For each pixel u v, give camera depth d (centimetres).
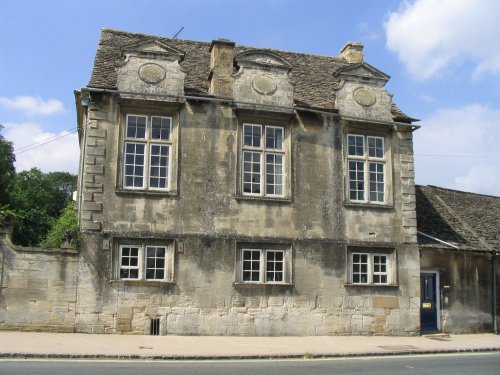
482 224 2381
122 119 1775
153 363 1239
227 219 1809
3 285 1600
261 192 1872
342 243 1908
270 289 1811
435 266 2066
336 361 1370
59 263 1648
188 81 1953
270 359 1380
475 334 2059
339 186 1944
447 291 2069
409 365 1316
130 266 1709
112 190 1723
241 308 1775
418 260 1986
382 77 2052
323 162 1941
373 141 2030
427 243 2066
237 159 1850
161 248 1748
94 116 1750
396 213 1992
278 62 1945
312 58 2369
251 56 1925
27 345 1351
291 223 1869
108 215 1709
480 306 2112
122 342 1494
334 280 1881
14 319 1595
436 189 2580
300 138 1933
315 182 1920
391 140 2033
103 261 1678
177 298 1723
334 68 2322
